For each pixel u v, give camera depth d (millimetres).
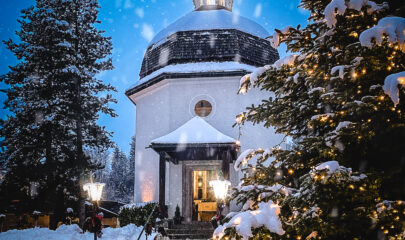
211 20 20141
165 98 18859
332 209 4625
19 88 23016
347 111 4984
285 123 6527
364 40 4098
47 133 21922
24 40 23359
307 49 5992
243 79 6609
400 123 4668
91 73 22969
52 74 22047
